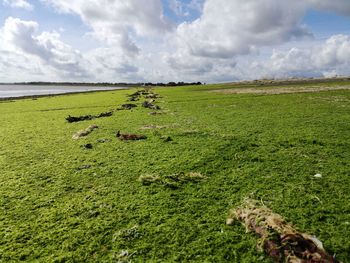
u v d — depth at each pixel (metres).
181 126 25.22
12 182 13.82
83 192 12.36
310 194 11.06
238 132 21.77
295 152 16.14
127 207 10.78
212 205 10.64
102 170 14.88
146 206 10.79
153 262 7.75
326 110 31.11
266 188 11.76
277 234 7.93
